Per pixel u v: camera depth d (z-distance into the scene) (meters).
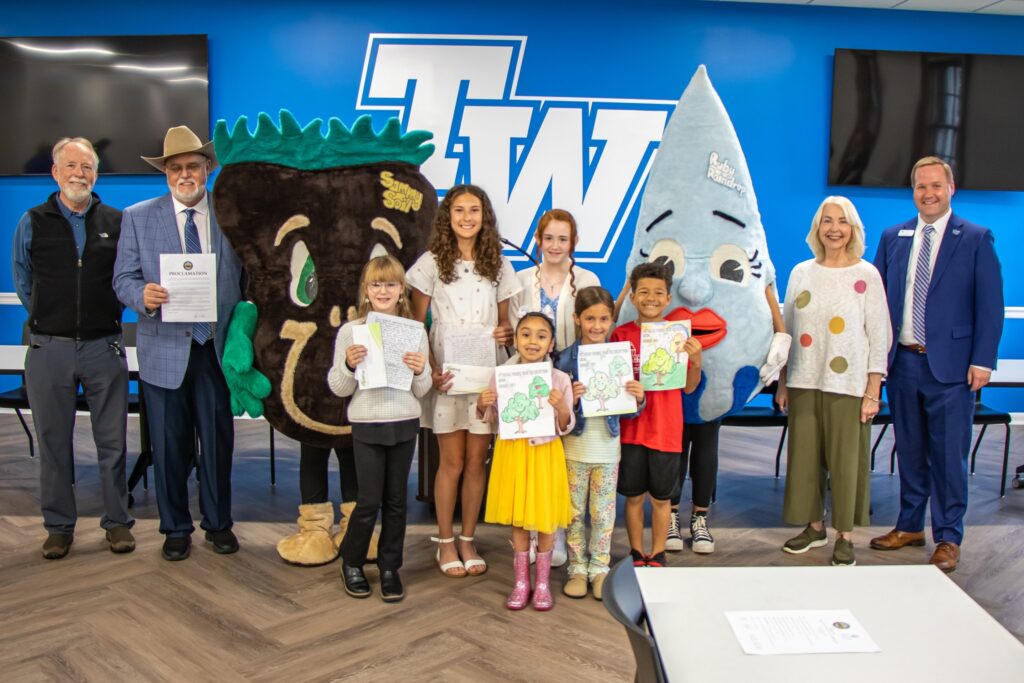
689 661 1.16
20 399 4.24
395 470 2.70
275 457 4.74
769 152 5.94
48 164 5.79
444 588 2.84
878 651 1.19
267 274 2.91
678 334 2.73
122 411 3.13
